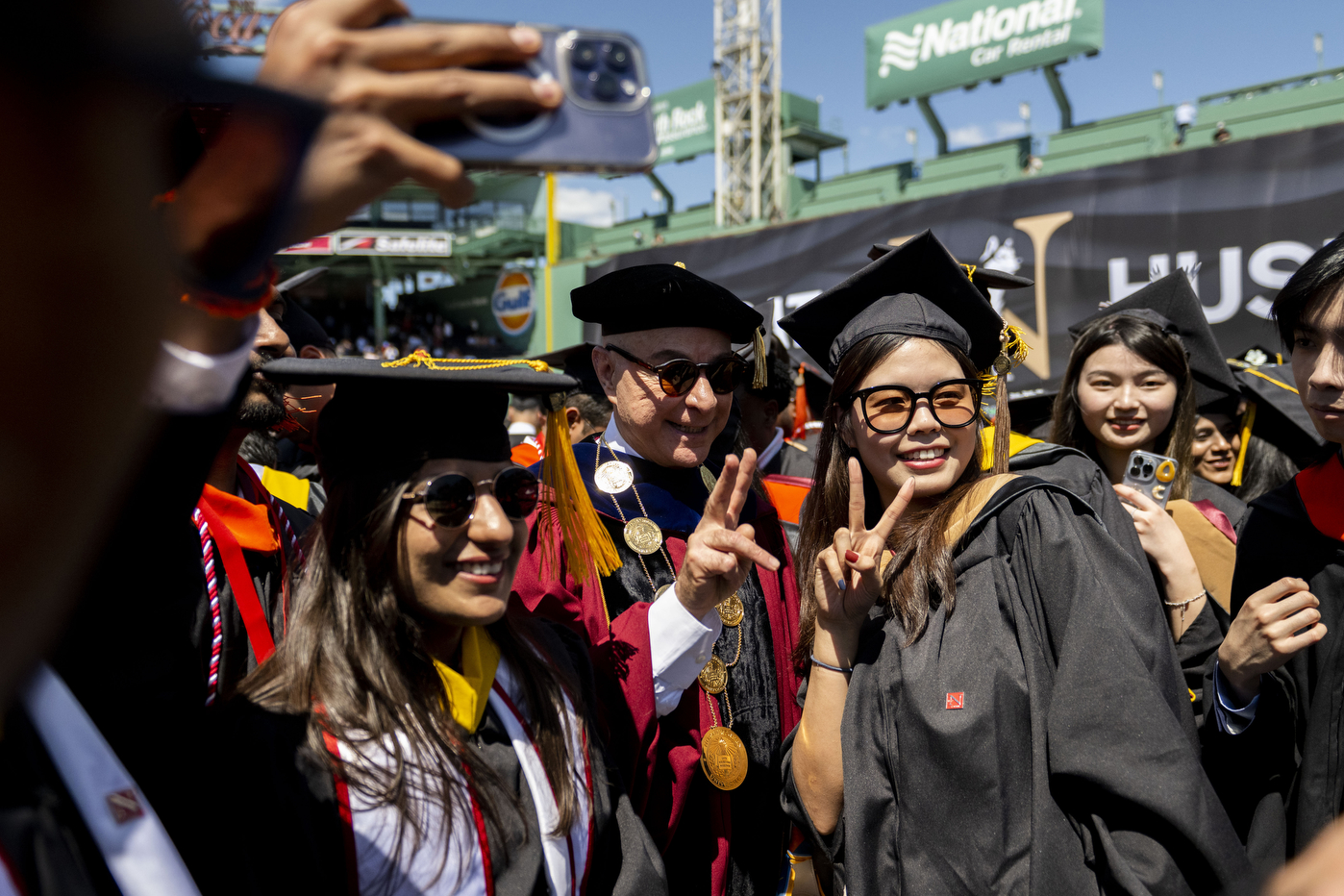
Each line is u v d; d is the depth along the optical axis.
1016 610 1.52
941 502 1.71
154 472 1.01
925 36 15.27
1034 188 8.84
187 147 0.42
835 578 1.65
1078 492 1.80
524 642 1.34
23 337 0.25
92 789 0.72
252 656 1.58
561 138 0.51
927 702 1.47
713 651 1.90
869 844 1.48
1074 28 13.52
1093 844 1.36
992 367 1.90
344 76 0.47
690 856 1.75
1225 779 1.84
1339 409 1.69
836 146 19.66
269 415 1.69
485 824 1.12
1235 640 1.72
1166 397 2.46
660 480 2.07
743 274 11.10
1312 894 0.30
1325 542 1.81
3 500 0.25
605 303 1.98
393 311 27.64
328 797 1.03
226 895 1.00
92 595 1.06
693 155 19.75
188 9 0.29
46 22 0.23
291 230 0.40
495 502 1.16
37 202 0.25
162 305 0.29
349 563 1.15
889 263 1.80
